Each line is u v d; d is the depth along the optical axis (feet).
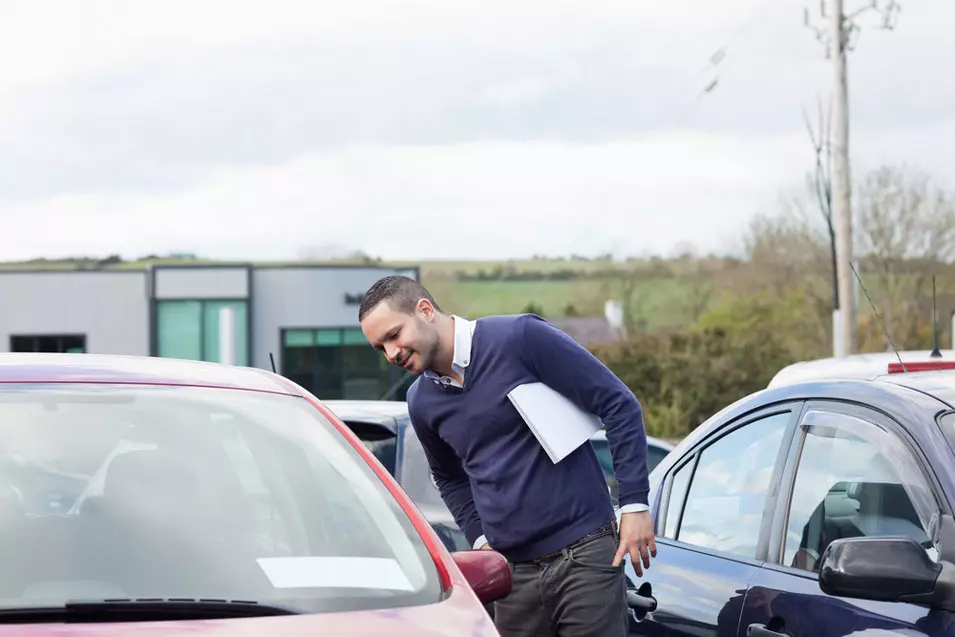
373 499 13.44
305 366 205.16
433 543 13.07
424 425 17.89
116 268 205.46
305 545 12.51
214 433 13.60
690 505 17.75
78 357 14.94
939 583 12.96
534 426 16.90
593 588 17.04
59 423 13.21
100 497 12.50
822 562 14.49
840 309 112.27
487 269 344.90
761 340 162.09
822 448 15.71
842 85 115.96
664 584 17.13
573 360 17.04
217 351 205.26
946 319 180.65
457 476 18.72
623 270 272.92
